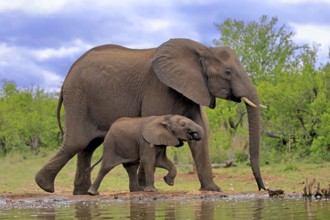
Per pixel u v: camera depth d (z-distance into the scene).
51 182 17.19
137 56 16.98
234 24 41.00
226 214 10.80
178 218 10.45
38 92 53.16
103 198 15.01
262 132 29.39
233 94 16.38
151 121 15.89
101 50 17.45
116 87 16.73
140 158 15.81
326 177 21.16
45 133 44.09
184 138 15.73
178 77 16.23
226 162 27.30
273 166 25.58
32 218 11.14
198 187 20.25
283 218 9.95
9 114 44.44
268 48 40.78
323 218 9.83
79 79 17.11
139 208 12.40
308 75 28.45
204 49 16.58
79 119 17.06
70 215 11.47
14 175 27.05
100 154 31.38
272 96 28.77
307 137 27.97
